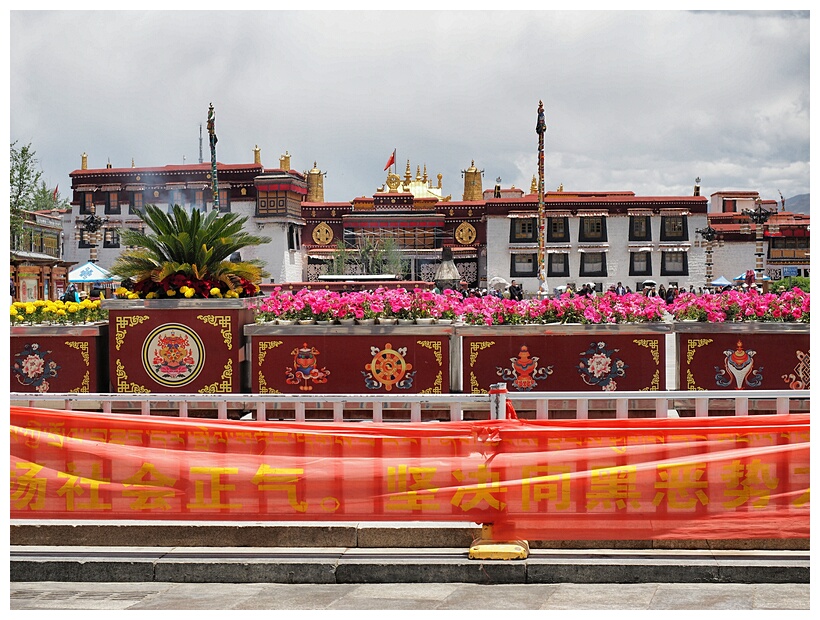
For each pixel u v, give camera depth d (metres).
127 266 11.62
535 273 72.00
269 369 11.37
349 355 11.30
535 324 11.23
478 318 11.37
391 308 11.40
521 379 11.20
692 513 7.17
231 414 11.32
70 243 72.38
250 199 71.25
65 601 6.62
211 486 7.41
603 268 71.69
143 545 7.51
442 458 7.29
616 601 6.52
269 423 7.39
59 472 7.49
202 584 7.06
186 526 7.50
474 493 7.25
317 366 11.33
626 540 7.27
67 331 11.57
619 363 11.16
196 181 71.25
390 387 11.29
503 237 72.19
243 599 6.66
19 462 7.52
